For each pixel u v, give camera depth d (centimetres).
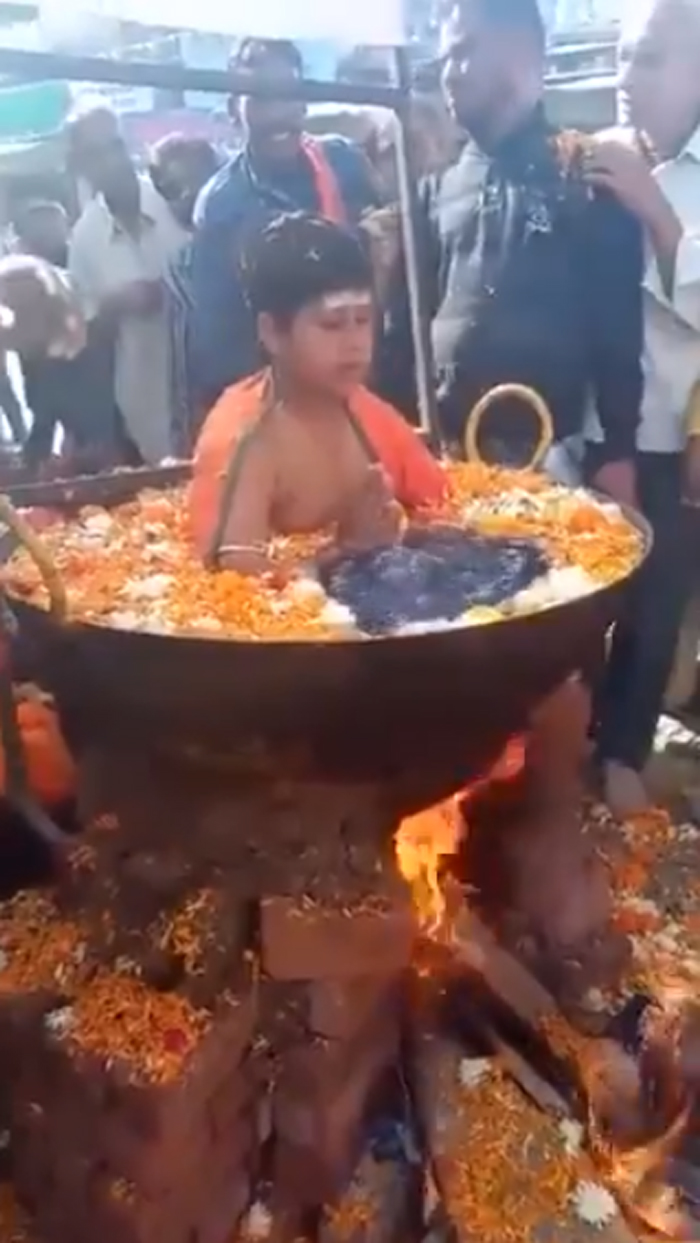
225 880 90
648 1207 97
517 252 109
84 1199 90
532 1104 97
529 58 105
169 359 103
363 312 88
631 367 111
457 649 78
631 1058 101
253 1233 93
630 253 109
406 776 86
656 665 115
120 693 81
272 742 81
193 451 100
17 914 96
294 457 89
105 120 105
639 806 113
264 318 88
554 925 101
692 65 105
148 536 94
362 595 82
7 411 105
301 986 91
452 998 100
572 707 98
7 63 94
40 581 85
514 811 103
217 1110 90
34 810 94
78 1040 88
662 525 114
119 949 92
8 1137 94
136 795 89
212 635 76
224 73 100
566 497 103
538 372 111
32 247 105
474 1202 94
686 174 108
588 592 84
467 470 107
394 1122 97
